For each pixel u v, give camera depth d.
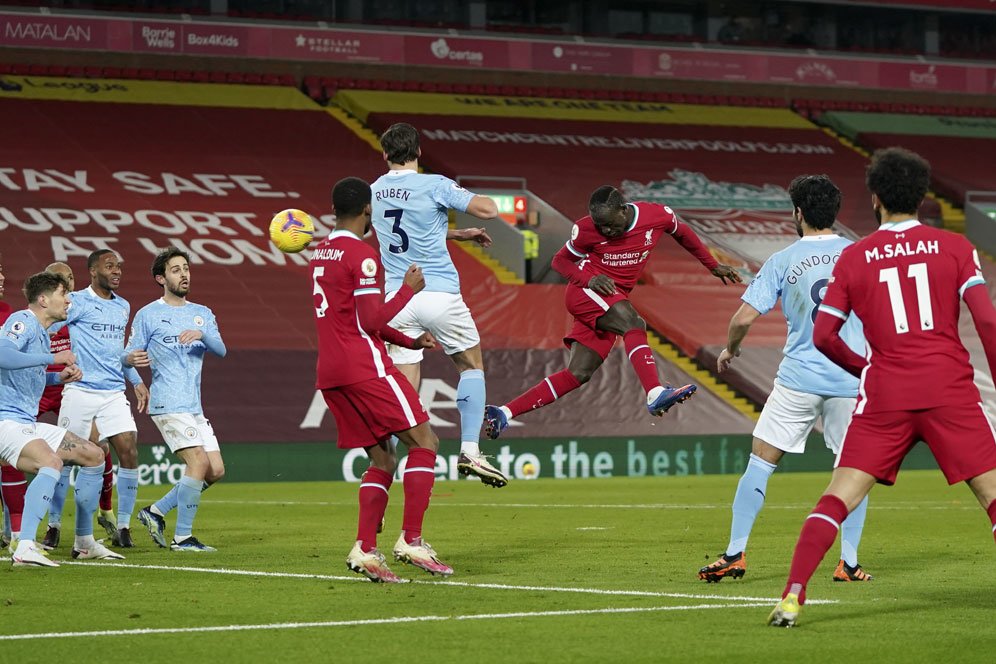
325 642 16.31
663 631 17.09
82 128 85.00
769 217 91.56
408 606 19.55
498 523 37.34
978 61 111.94
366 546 22.36
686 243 27.50
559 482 61.56
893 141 104.44
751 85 108.50
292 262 76.94
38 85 88.50
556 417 68.88
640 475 67.06
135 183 81.00
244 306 72.25
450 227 85.44
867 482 17.23
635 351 26.69
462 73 100.69
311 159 87.69
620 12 106.81
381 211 25.41
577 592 21.14
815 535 17.14
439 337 25.70
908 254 17.05
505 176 89.50
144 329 29.77
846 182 97.69
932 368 16.88
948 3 106.44
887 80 108.94
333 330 22.11
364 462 63.38
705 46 104.44
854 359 17.75
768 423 22.62
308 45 94.44
